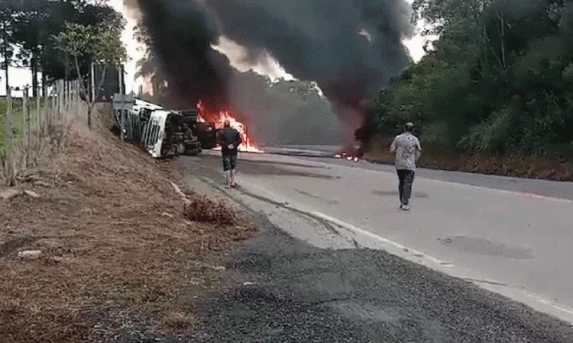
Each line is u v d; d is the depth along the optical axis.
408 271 6.14
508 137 26.78
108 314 4.34
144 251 6.37
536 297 5.29
